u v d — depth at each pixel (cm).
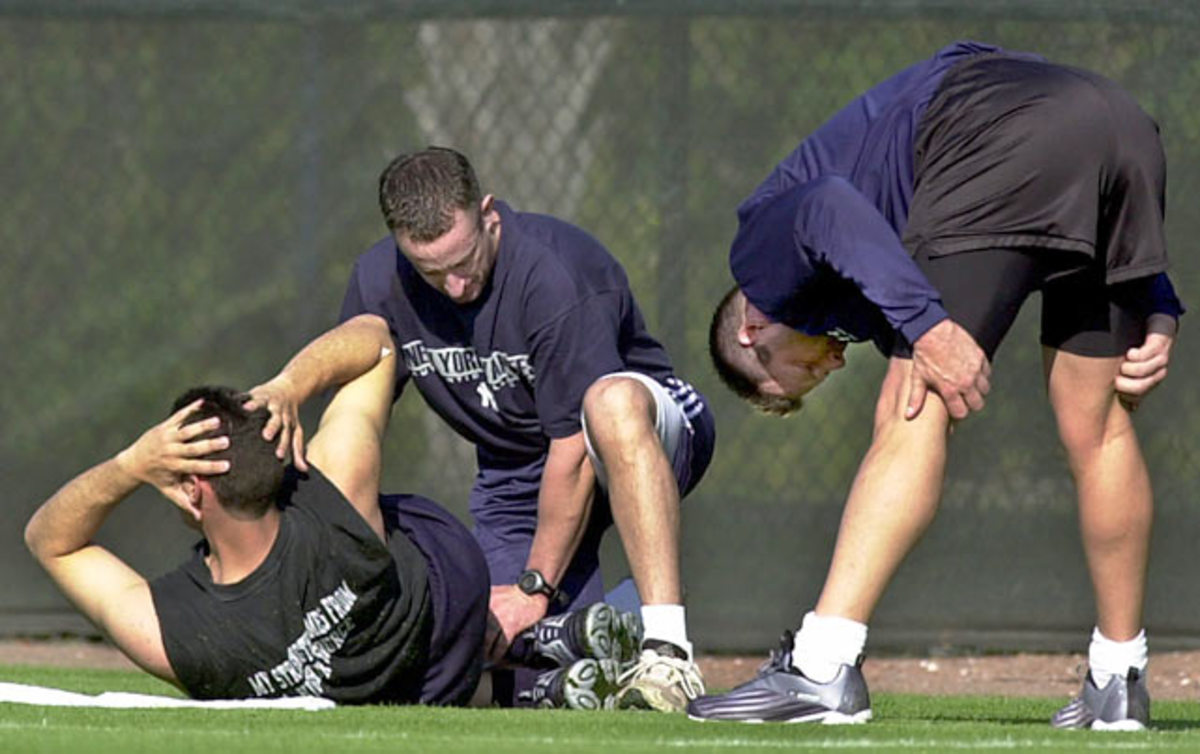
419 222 1725
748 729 1302
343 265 2556
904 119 1390
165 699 1534
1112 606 1438
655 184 2523
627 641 1711
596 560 1897
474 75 2556
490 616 1706
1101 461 1428
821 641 1326
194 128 2575
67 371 2586
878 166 1395
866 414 2516
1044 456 2492
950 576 2498
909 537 1313
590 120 2538
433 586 1532
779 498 2519
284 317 2562
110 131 2581
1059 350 1423
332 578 1458
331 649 1477
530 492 1947
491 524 1962
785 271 1384
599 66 2534
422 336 1856
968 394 1293
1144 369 1409
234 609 1465
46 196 2588
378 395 1605
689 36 2516
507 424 1892
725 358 1591
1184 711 1855
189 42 2570
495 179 2555
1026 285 1337
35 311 2589
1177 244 2486
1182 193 2483
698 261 2512
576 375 1781
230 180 2567
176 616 1470
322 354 1574
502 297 1802
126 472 1462
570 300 1791
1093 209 1332
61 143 2589
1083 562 2491
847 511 1326
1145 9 2477
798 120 2505
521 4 2530
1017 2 2481
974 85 1373
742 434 2517
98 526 1506
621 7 2525
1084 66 2486
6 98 2589
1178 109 2480
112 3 2572
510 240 1808
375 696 1513
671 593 1642
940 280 1327
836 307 1420
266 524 1453
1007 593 2494
